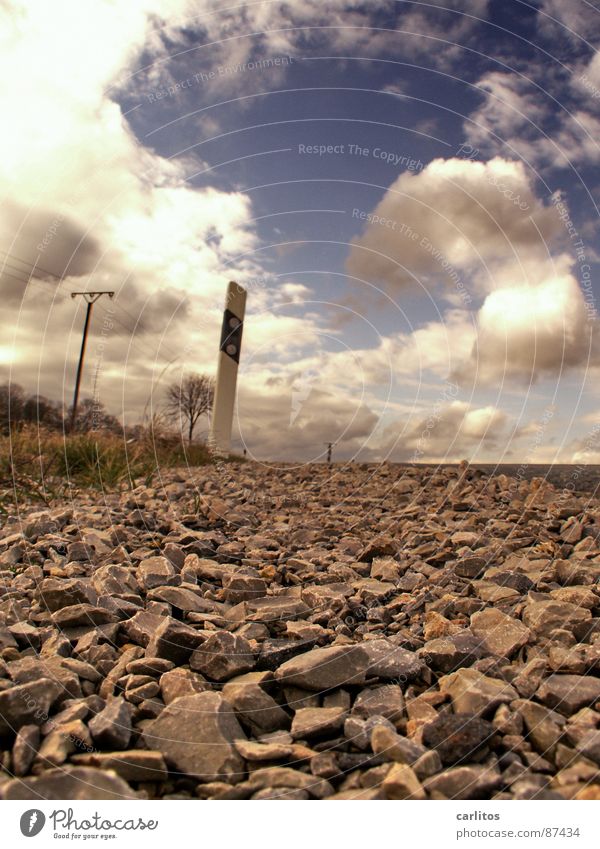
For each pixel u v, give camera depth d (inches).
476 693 74.4
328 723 70.2
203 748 65.7
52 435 332.5
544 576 125.2
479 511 201.9
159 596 113.6
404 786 59.8
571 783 61.2
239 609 110.3
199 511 208.1
